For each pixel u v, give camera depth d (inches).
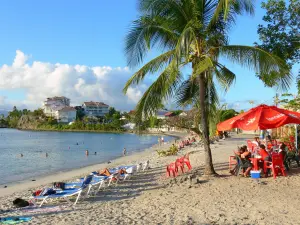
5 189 709.9
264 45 505.0
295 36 491.2
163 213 341.4
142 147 2217.0
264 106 434.6
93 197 478.3
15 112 7760.8
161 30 460.1
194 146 1568.7
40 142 2819.9
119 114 5541.3
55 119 6117.1
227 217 305.7
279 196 358.0
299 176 446.9
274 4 487.5
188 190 432.8
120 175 593.9
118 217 341.7
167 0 434.0
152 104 458.0
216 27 460.4
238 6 448.8
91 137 3735.2
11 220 357.4
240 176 472.1
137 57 451.8
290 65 507.8
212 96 546.6
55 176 893.2
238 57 436.1
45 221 345.4
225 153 900.0
